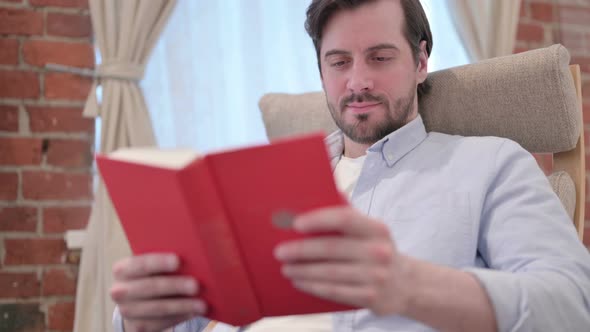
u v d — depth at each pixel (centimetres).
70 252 201
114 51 204
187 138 216
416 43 120
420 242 100
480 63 122
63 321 198
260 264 65
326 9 118
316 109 144
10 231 196
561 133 115
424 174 109
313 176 60
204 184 62
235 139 222
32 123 201
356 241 58
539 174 104
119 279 71
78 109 205
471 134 123
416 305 66
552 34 259
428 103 127
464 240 99
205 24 221
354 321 97
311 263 60
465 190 103
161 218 67
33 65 203
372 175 114
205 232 63
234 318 67
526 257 92
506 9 247
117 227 194
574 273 87
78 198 203
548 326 78
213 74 221
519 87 116
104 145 199
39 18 204
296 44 231
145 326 74
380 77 115
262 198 62
